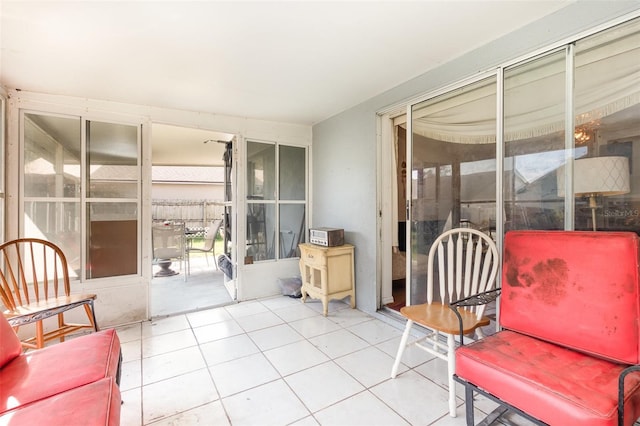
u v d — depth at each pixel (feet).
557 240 4.71
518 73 6.20
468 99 7.16
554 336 4.55
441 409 5.29
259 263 11.93
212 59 6.99
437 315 6.03
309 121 12.45
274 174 12.37
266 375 6.39
